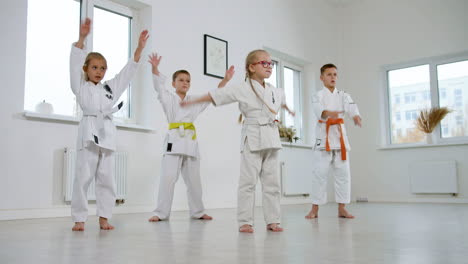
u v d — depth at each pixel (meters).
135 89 4.41
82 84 2.54
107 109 2.57
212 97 2.31
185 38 4.74
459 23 6.12
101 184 2.54
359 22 7.19
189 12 4.83
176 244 1.78
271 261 1.35
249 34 5.65
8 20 3.37
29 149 3.38
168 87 4.49
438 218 3.19
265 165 2.39
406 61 6.59
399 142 6.67
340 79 7.21
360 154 6.93
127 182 3.97
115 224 2.78
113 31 4.34
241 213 2.33
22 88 3.39
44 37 3.78
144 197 4.16
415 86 6.57
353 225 2.64
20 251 1.60
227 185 5.02
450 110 6.12
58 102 3.83
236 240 1.91
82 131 2.49
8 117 3.29
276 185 2.38
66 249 1.65
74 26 4.02
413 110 6.56
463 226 2.55
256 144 2.31
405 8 6.67
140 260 1.39
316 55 6.88
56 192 3.51
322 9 7.14
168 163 3.18
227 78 3.07
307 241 1.86
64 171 3.54
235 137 5.21
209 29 5.05
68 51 3.95
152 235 2.13
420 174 6.18
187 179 3.30
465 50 6.04
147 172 4.20
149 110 4.32
